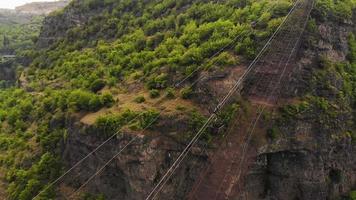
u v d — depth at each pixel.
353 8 77.88
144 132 55.12
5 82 135.75
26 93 95.00
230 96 57.53
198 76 61.94
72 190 60.53
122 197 56.59
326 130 60.31
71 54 99.06
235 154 52.00
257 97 58.91
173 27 82.75
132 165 54.81
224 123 54.62
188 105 58.56
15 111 85.38
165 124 55.72
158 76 66.00
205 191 48.69
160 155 54.47
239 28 67.50
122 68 76.56
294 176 57.53
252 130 54.69
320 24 68.12
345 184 62.78
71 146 63.53
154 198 52.81
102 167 57.94
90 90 74.06
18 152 72.25
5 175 70.06
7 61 143.12
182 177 53.31
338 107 63.22
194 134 54.38
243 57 62.84
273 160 57.03
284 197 57.31
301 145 57.66
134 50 82.25
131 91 67.75
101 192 57.94
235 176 50.59
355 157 65.31
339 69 67.75
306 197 57.91
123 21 97.75
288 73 60.88
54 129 69.62
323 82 63.12
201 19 79.44
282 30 65.81
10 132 81.06
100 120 58.59
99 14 108.38
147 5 98.00
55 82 89.69
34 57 122.19
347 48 72.62
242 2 78.00
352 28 76.25
